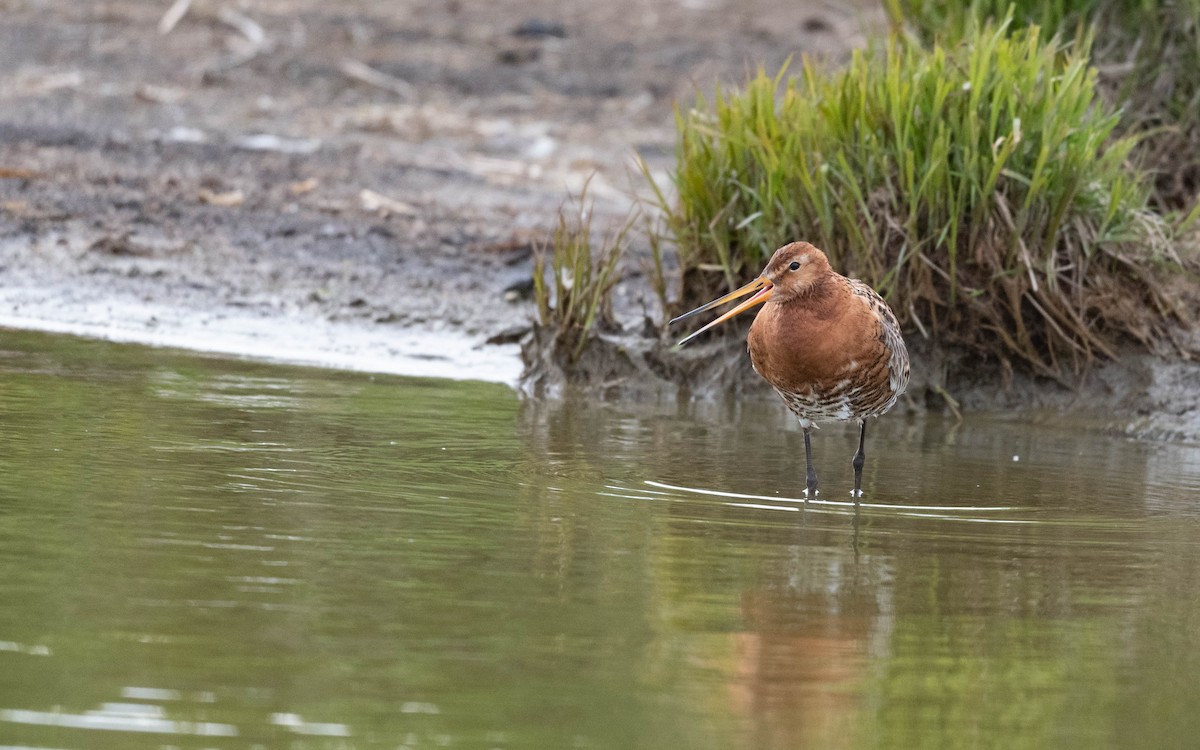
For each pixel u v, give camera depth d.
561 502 9.84
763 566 8.68
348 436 11.33
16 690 6.55
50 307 14.89
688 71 24.97
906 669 7.23
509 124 22.61
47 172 18.83
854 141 13.73
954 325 13.81
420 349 14.71
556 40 26.47
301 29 26.14
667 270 16.67
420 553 8.60
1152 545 9.37
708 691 6.89
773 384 11.13
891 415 13.63
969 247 13.54
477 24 27.20
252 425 11.44
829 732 6.51
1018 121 12.95
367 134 21.80
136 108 22.03
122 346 13.89
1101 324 13.95
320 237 17.55
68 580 7.86
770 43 26.33
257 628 7.36
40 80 22.73
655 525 9.42
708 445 11.93
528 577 8.29
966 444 12.48
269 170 19.78
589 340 14.14
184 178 19.16
